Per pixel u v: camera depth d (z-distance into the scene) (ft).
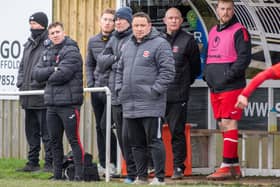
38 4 181.68
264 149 163.32
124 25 148.15
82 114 174.70
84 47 175.83
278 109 164.76
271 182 148.36
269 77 93.09
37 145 164.76
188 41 154.51
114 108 147.13
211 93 152.35
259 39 163.63
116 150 157.07
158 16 164.14
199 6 164.55
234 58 148.87
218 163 165.17
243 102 93.45
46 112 152.15
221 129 152.35
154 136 135.13
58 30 141.28
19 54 183.32
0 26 185.98
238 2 163.02
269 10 162.30
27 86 161.99
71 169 144.25
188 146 157.48
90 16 175.01
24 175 159.12
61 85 141.28
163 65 134.72
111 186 124.98
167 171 154.92
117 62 147.33
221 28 150.61
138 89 134.92
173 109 152.97
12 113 186.09
